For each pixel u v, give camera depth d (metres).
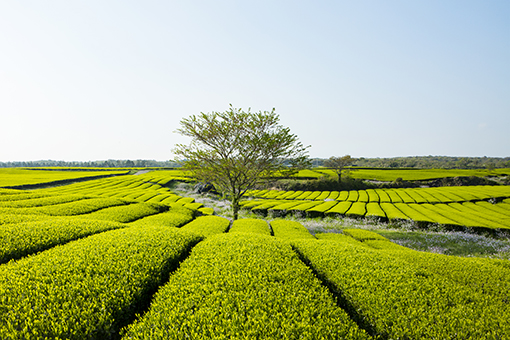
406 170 101.81
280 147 21.53
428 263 9.70
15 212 15.81
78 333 4.82
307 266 8.59
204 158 21.70
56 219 13.12
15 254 8.45
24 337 4.48
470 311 5.91
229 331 4.70
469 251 18.70
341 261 8.93
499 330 5.24
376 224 27.78
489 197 39.59
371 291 6.77
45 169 108.56
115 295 6.00
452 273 8.73
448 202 38.91
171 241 10.20
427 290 6.84
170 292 6.32
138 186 58.16
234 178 23.23
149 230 11.70
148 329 4.97
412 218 26.83
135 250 8.66
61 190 45.97
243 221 19.75
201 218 21.22
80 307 5.44
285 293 6.22
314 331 4.79
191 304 5.65
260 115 20.58
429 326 5.35
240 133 21.02
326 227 25.66
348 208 33.94
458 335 5.05
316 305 5.81
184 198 43.19
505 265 10.58
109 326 5.13
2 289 5.76
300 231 17.28
